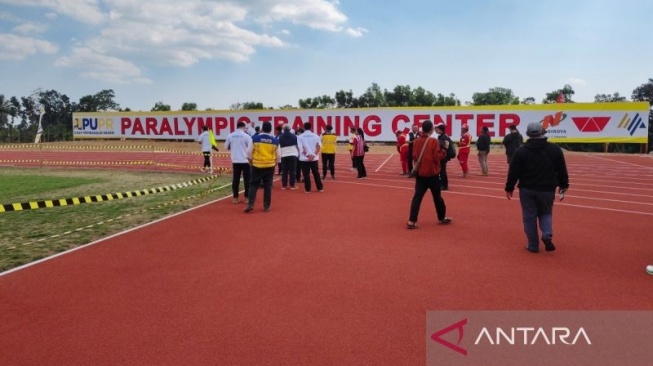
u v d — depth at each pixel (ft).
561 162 19.65
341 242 22.00
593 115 92.48
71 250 21.01
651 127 130.72
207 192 39.75
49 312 14.11
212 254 20.20
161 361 11.12
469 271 17.52
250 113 114.21
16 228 25.96
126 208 32.19
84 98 277.03
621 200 34.99
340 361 11.04
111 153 105.50
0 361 11.27
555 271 17.46
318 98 191.11
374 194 38.32
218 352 11.51
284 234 23.79
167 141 131.03
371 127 104.42
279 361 11.05
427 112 100.42
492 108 96.73
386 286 15.97
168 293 15.55
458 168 65.41
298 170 46.21
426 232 24.02
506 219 27.32
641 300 14.58
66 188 43.70
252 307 14.26
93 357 11.37
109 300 14.99
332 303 14.51
